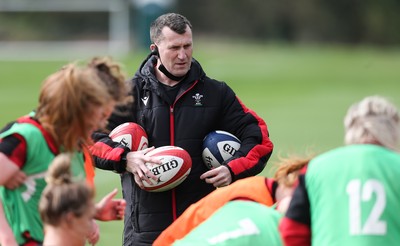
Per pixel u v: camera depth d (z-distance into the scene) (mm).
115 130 15469
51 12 125375
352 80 79625
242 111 15930
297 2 154250
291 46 143125
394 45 155750
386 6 154750
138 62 89875
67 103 11461
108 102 11766
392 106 11148
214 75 82188
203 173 15602
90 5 123562
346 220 10523
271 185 12789
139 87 15695
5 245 11586
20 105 58219
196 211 12953
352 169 10719
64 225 10422
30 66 90125
